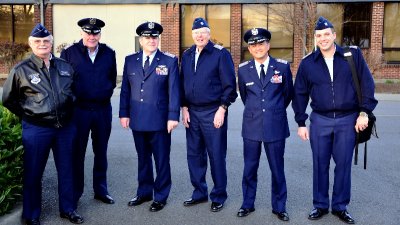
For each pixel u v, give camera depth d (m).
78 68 5.85
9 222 5.30
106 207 6.03
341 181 5.58
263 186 6.91
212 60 5.74
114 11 24.36
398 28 23.47
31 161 5.24
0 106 6.26
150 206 5.95
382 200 6.31
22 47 24.23
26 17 24.78
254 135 5.64
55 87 5.20
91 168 7.88
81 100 5.91
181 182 7.09
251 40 5.52
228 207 6.05
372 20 23.30
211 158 5.90
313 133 5.63
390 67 23.47
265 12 23.70
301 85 5.66
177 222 5.54
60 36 24.64
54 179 7.14
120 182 7.10
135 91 5.86
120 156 8.77
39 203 5.41
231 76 5.74
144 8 24.19
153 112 5.82
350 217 5.51
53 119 5.18
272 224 5.48
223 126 5.86
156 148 5.94
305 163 8.30
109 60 6.04
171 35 24.03
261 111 5.61
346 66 5.37
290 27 22.78
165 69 5.83
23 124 5.27
